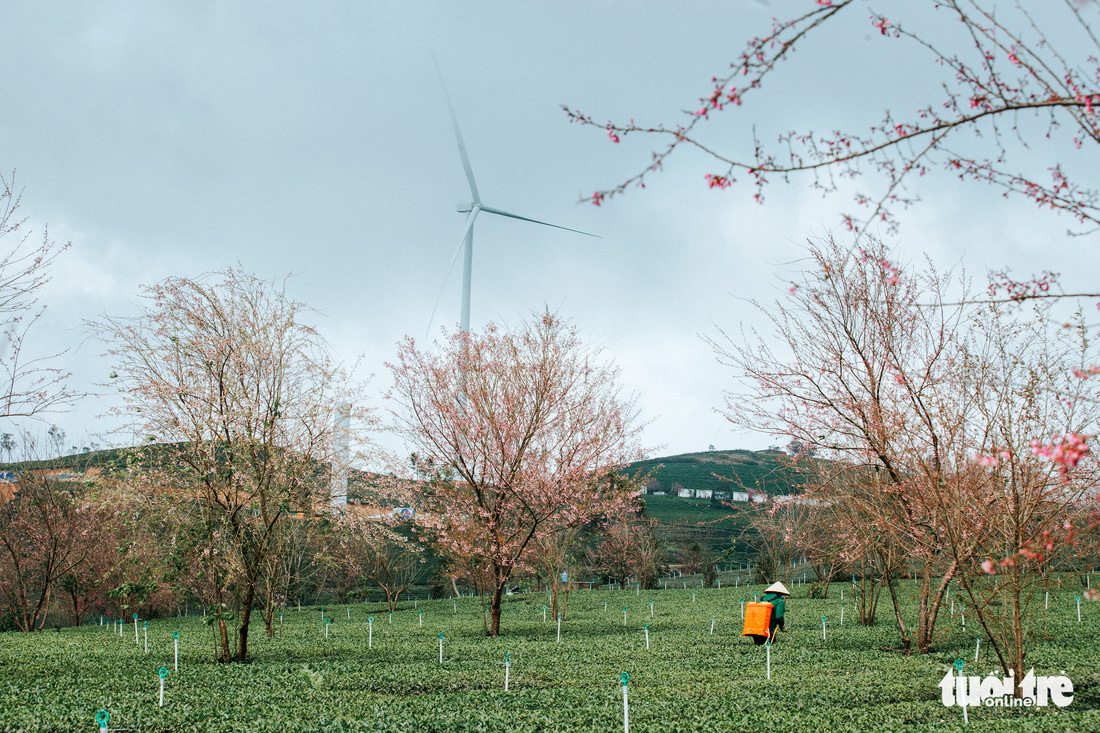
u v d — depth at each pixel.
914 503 15.45
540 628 26.61
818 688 13.50
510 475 24.53
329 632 27.72
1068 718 10.51
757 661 16.92
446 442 25.95
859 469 18.95
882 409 15.42
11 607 36.91
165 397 18.03
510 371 25.73
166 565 18.20
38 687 14.51
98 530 33.03
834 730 10.46
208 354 18.27
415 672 15.95
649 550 52.25
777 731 10.55
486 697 13.33
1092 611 24.78
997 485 12.46
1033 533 12.42
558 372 25.64
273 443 19.08
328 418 20.31
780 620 20.14
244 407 18.61
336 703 12.86
